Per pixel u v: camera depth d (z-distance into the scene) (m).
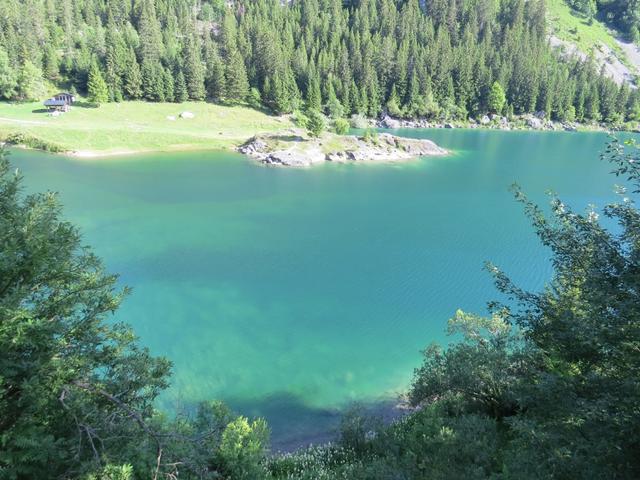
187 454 13.74
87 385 12.00
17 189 12.97
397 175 100.69
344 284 46.59
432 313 41.28
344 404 29.75
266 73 169.62
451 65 190.75
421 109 185.38
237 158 112.69
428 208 75.50
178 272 47.84
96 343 13.29
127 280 45.22
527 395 12.74
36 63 147.00
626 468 10.48
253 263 51.16
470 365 22.77
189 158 110.25
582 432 11.28
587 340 10.97
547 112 192.62
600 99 197.38
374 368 33.44
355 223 66.75
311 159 110.94
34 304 12.65
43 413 11.49
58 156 102.31
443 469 17.03
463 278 48.38
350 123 173.75
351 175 99.75
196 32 189.88
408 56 189.88
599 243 12.00
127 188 80.62
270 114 164.00
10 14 151.12
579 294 14.48
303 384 31.44
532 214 14.61
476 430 19.47
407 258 53.72
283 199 78.81
